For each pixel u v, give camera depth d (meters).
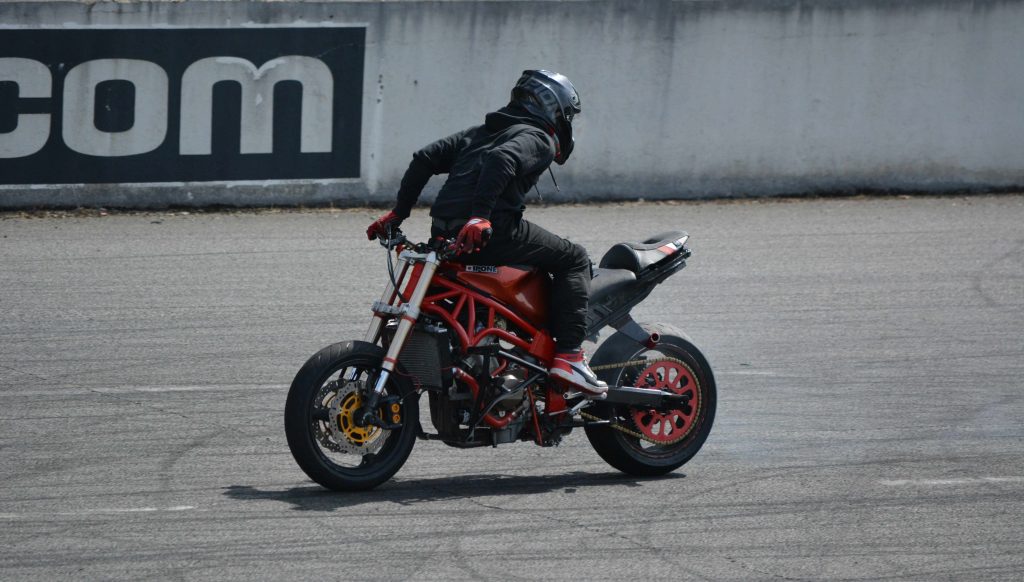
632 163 28.73
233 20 26.75
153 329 18.80
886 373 17.00
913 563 10.27
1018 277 22.50
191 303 20.27
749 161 29.14
